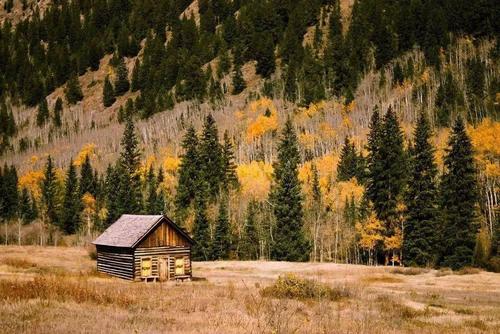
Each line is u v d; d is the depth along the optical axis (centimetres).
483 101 15275
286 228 8450
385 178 7825
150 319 1738
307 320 1706
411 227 7344
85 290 2303
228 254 8906
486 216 8994
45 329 1451
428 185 7344
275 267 6600
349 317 2052
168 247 4766
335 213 9525
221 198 9881
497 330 2084
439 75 17862
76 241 11388
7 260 5366
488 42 19012
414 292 3797
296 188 8694
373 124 10119
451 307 2938
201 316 1862
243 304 2248
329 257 9012
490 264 6209
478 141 10306
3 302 1944
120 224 5225
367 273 5659
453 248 6994
